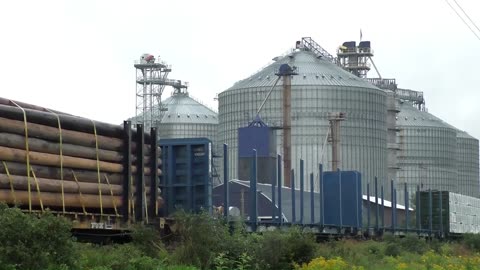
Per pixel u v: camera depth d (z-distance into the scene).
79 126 29.89
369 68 146.38
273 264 33.94
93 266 25.80
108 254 27.44
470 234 72.12
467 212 84.31
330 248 42.69
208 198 37.56
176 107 141.88
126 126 32.34
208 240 32.00
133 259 27.22
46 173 28.02
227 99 116.56
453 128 162.25
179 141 38.03
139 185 32.91
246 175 73.25
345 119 110.56
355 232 57.06
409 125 153.62
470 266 38.84
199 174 37.81
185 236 32.41
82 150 29.84
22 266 22.84
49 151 28.25
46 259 23.25
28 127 27.23
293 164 110.25
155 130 34.66
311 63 116.75
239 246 33.22
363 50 146.50
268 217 50.28
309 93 111.25
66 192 28.73
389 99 129.25
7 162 26.36
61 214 27.86
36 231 23.45
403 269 35.88
